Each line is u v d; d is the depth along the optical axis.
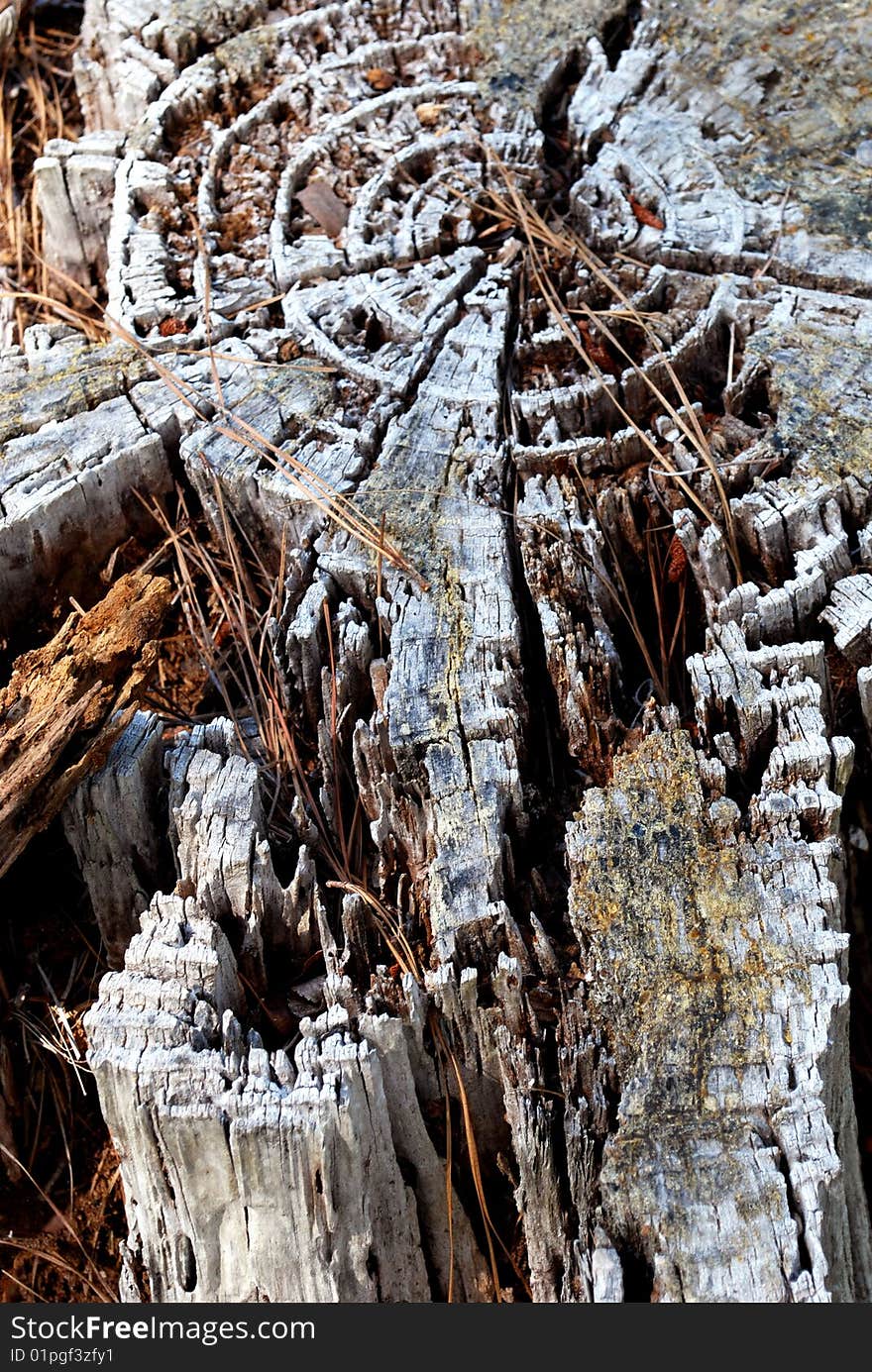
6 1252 1.21
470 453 1.25
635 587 1.27
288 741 1.24
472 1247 1.18
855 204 1.33
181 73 1.40
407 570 1.22
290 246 1.33
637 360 1.29
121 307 1.31
